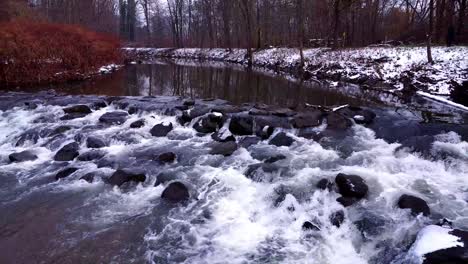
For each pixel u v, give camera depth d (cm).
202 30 5569
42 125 1130
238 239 589
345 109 1177
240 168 810
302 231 601
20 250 571
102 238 598
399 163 814
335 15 3066
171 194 708
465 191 692
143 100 1380
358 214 619
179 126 1124
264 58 3606
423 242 491
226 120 1078
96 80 2244
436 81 1688
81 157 902
